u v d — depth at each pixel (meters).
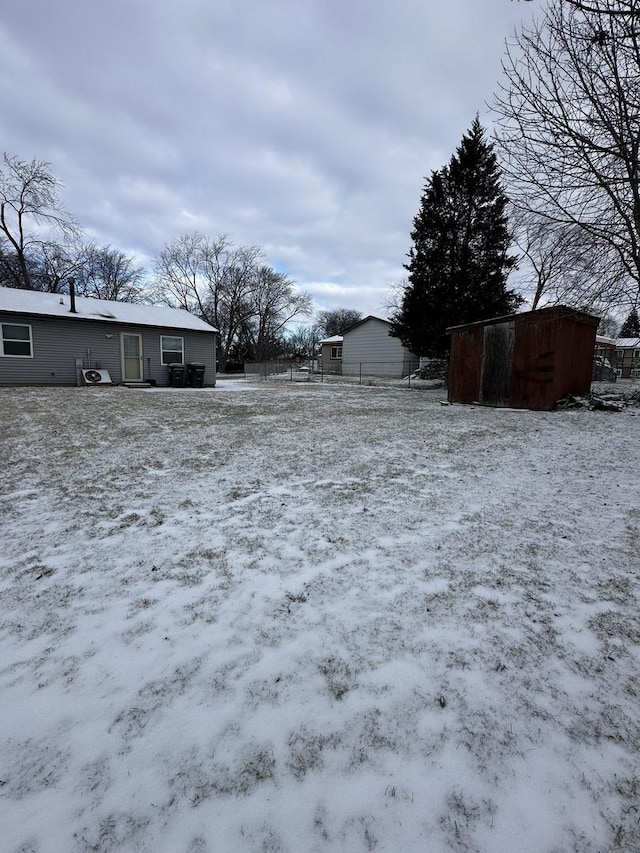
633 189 6.39
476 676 1.71
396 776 1.31
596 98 5.54
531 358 9.59
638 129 5.15
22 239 27.33
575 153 5.91
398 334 18.62
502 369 10.14
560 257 7.70
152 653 1.85
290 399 12.52
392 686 1.66
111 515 3.37
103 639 1.94
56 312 15.18
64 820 1.18
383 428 7.23
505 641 1.91
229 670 1.75
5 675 1.72
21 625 2.03
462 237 16.92
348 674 1.72
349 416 8.73
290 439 6.25
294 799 1.24
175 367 17.38
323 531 3.07
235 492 3.90
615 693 1.62
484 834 1.15
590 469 4.64
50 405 9.71
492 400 10.38
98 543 2.89
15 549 2.80
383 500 3.69
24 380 14.59
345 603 2.20
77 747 1.40
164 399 11.92
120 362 16.48
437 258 17.08
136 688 1.66
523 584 2.37
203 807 1.22
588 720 1.50
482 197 16.30
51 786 1.27
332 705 1.57
